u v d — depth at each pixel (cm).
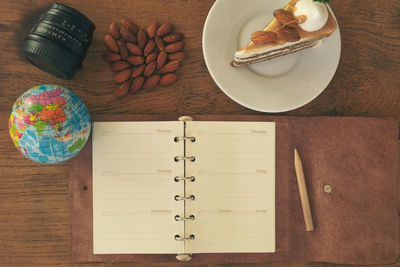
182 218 75
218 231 76
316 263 78
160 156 76
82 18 68
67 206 76
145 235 76
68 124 65
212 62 73
